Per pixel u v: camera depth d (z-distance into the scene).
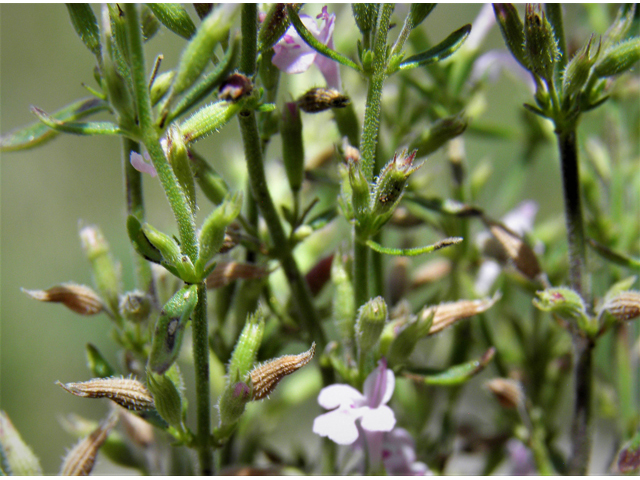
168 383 0.07
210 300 0.09
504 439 0.10
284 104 0.08
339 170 0.08
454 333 0.10
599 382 0.10
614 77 0.08
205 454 0.08
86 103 0.08
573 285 0.08
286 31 0.08
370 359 0.08
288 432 0.15
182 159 0.07
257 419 0.10
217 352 0.09
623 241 0.10
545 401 0.10
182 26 0.07
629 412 0.09
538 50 0.08
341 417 0.07
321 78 0.11
